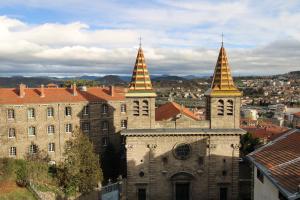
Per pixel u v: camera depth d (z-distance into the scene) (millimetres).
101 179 54562
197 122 53219
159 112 73625
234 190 53656
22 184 48656
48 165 57219
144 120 52719
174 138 52688
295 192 20891
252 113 186375
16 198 45125
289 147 29734
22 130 62156
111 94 73750
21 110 61938
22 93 63625
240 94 52781
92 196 52688
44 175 53156
